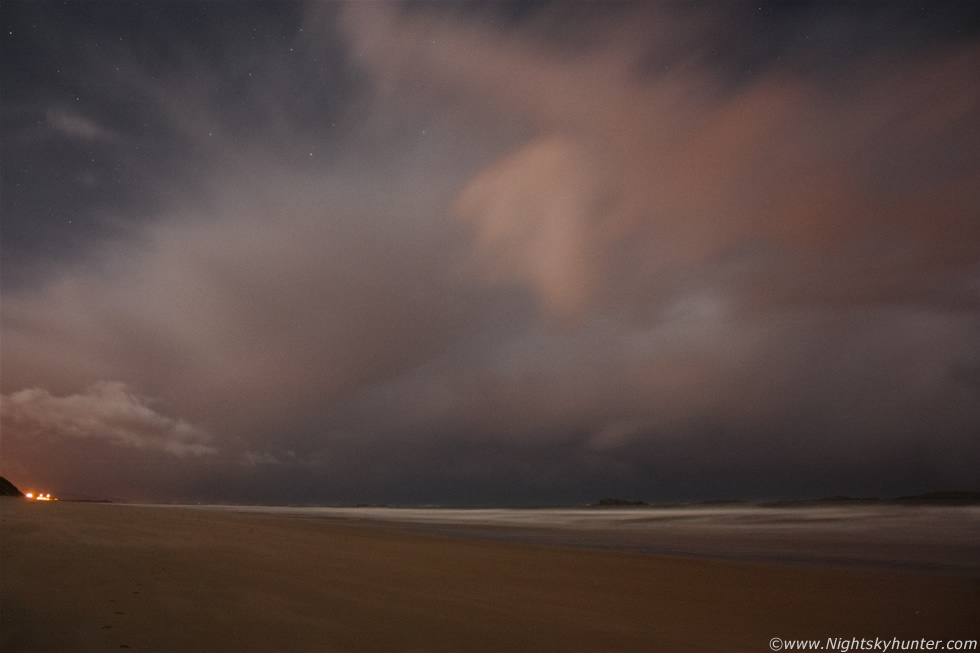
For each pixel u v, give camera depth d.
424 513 82.19
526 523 47.72
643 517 60.84
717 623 9.05
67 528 18.50
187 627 6.86
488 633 7.59
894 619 9.66
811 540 28.55
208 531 21.02
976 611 10.32
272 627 7.13
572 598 10.67
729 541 27.55
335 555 15.52
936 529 35.72
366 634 7.13
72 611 7.20
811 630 8.80
